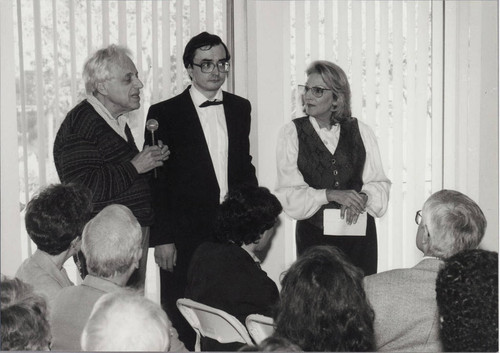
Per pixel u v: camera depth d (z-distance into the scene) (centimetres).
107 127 313
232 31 438
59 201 233
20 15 396
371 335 172
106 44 411
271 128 453
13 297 171
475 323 160
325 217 346
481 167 491
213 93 353
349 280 172
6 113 399
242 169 359
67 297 206
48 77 405
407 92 487
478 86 489
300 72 454
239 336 233
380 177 356
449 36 489
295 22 452
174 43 427
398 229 494
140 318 149
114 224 213
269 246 454
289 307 172
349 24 466
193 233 347
